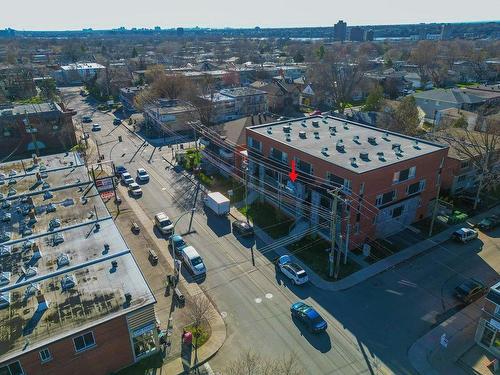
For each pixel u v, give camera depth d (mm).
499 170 53000
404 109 72812
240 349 29156
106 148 76375
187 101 89438
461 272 38219
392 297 34812
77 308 26094
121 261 30984
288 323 31797
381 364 27922
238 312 33000
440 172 46250
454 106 86875
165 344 29359
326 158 42188
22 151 74688
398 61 180000
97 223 36406
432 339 30188
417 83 133125
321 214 43250
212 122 80000
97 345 25516
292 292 35500
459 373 27328
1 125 72000
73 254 31984
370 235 42750
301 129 53656
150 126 88688
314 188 43625
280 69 144875
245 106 93375
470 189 55219
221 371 27203
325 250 41500
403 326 31469
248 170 55188
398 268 38844
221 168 61812
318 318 30875
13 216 38250
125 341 26656
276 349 29141
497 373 27234
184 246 41688
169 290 35625
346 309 33312
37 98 115938
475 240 43719
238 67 152375
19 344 23328
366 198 39750
